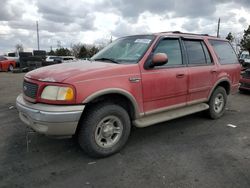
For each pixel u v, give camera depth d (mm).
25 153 3752
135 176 3141
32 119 3287
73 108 3189
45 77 3377
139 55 3998
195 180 3051
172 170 3291
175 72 4340
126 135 3830
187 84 4598
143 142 4234
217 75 5301
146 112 4031
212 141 4316
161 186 2926
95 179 3074
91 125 3436
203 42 5156
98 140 3561
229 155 3750
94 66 3664
